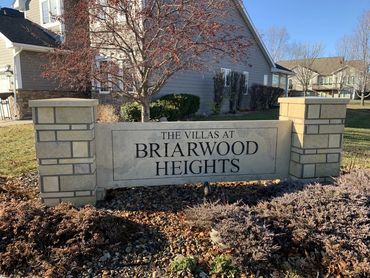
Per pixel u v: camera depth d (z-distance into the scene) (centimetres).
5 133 828
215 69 1390
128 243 259
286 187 356
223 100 1495
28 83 1244
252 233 244
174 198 362
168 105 1059
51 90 1312
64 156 330
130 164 363
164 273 227
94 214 272
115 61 607
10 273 219
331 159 393
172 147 371
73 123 327
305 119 377
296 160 393
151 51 548
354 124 1202
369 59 2416
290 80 4275
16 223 253
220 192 376
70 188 336
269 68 1928
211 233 269
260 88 1731
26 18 1558
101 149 353
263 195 356
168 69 579
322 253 240
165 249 254
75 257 234
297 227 255
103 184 357
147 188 395
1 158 546
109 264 234
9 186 379
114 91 629
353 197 289
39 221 256
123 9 510
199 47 536
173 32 507
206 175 384
